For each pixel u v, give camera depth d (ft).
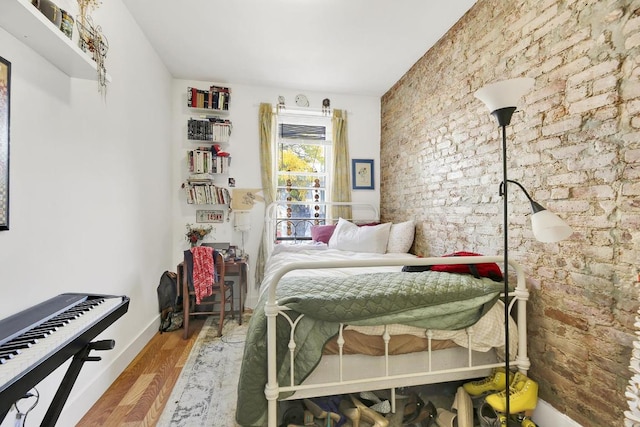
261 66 9.69
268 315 4.04
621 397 3.84
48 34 3.75
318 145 11.96
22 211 3.90
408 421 4.67
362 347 4.42
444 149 8.00
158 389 5.79
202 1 6.66
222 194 10.50
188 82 10.63
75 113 5.06
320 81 10.78
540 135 5.09
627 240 3.80
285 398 4.20
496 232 6.15
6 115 3.63
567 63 4.60
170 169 10.27
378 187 12.03
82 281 5.21
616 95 3.92
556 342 4.75
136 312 7.39
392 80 10.69
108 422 4.86
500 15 6.00
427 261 4.59
